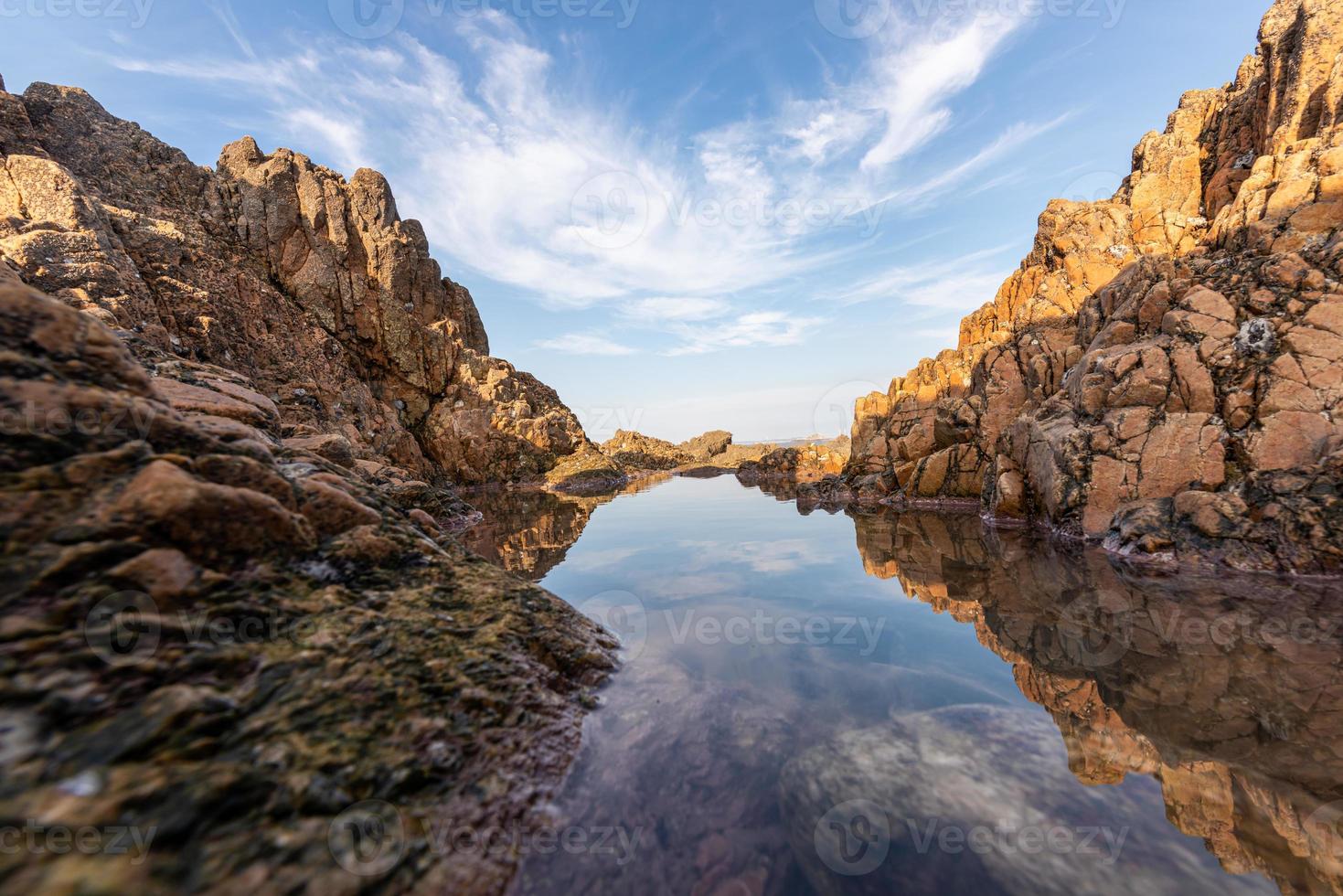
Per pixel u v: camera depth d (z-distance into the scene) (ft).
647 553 32.73
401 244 95.14
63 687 7.38
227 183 81.10
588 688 13.46
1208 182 49.67
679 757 10.73
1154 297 36.19
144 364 21.49
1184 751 9.95
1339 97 37.01
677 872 7.75
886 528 39.86
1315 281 29.27
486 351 128.26
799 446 114.32
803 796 9.36
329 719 8.97
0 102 58.85
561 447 115.03
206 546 10.34
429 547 15.26
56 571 8.38
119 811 6.42
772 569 27.81
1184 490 27.84
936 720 11.73
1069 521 31.78
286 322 73.20
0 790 6.17
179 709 7.80
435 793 8.55
